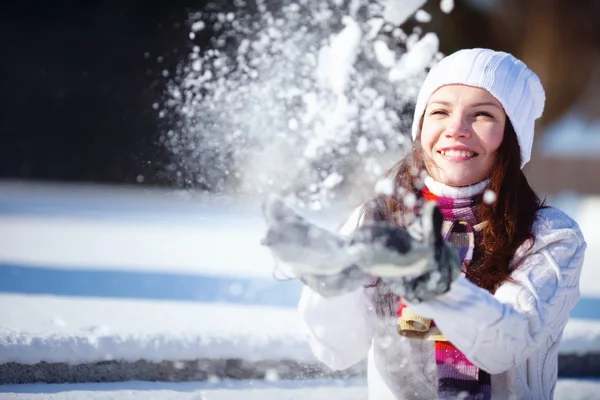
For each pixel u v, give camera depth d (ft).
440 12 59.88
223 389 14.35
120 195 53.36
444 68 11.61
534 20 69.36
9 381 13.66
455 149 11.35
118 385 14.10
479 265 11.02
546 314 10.43
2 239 31.65
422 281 8.48
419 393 11.21
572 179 70.59
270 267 26.30
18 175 66.80
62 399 12.96
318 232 8.38
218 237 34.71
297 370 15.34
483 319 9.35
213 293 21.21
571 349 16.40
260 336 15.29
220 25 20.11
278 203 8.57
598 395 15.10
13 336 13.87
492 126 11.30
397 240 8.15
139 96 66.85
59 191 55.72
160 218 40.86
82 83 68.85
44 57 69.77
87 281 22.41
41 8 70.18
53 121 68.08
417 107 12.16
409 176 12.06
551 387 11.21
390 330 11.38
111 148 67.00
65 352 13.97
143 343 14.51
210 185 16.65
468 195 11.48
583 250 11.18
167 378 14.67
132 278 23.25
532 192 11.68
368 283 11.47
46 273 23.45
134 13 68.13
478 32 64.90
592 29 70.23
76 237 33.12
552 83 70.18
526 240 11.00
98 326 15.35
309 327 11.32
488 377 10.92
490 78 11.32
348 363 11.62
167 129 16.80
